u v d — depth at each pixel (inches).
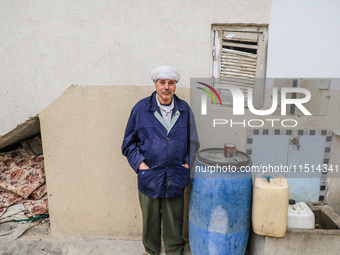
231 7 83.7
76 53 88.7
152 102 80.4
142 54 87.6
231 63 89.7
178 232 90.2
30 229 104.1
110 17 85.9
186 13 84.5
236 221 80.8
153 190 80.7
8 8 87.4
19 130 98.1
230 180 78.2
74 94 91.7
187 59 87.4
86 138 94.9
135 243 99.6
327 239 78.7
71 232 103.5
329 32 84.4
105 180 98.3
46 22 87.4
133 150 81.1
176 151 79.9
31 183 105.6
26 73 91.3
